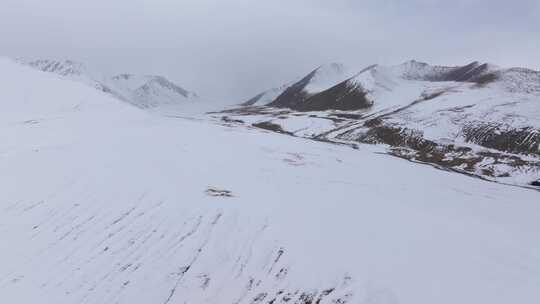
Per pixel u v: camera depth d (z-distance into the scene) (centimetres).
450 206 2220
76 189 1884
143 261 1409
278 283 1235
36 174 2039
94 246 1502
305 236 1435
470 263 1307
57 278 1358
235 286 1261
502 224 1917
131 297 1271
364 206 1878
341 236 1449
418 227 1631
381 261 1281
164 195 1805
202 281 1300
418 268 1246
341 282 1191
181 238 1506
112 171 2078
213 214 1633
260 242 1424
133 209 1708
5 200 1788
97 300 1268
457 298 1088
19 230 1595
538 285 1175
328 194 2042
